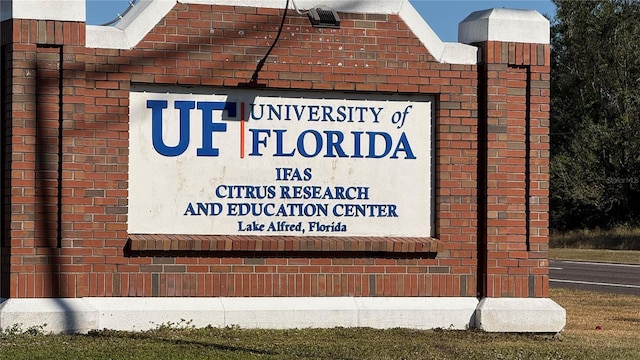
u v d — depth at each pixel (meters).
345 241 12.87
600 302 19.00
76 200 12.05
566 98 61.84
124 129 12.27
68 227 12.02
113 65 12.23
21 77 11.84
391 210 13.19
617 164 57.09
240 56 12.63
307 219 12.93
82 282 12.08
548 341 12.74
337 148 13.03
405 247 13.03
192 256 12.47
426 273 13.20
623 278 27.59
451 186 13.26
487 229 13.21
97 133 12.16
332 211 13.02
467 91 13.31
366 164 13.12
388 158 13.19
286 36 12.78
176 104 12.52
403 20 13.15
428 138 13.31
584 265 34.97
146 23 12.35
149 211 12.43
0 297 12.13
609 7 60.38
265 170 12.80
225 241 12.48
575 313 16.98
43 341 11.29
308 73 12.83
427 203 13.30
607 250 48.19
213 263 12.53
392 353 11.14
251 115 12.77
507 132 13.31
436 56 13.23
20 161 11.84
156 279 12.34
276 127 12.85
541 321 13.27
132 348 10.89
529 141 13.35
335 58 12.92
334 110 13.04
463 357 11.09
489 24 13.28
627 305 18.44
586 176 57.47
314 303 12.77
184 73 12.46
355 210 13.08
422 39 13.20
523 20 13.39
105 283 12.19
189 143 12.56
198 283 12.48
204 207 12.61
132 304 12.22
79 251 12.07
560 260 38.97
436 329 13.04
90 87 12.16
